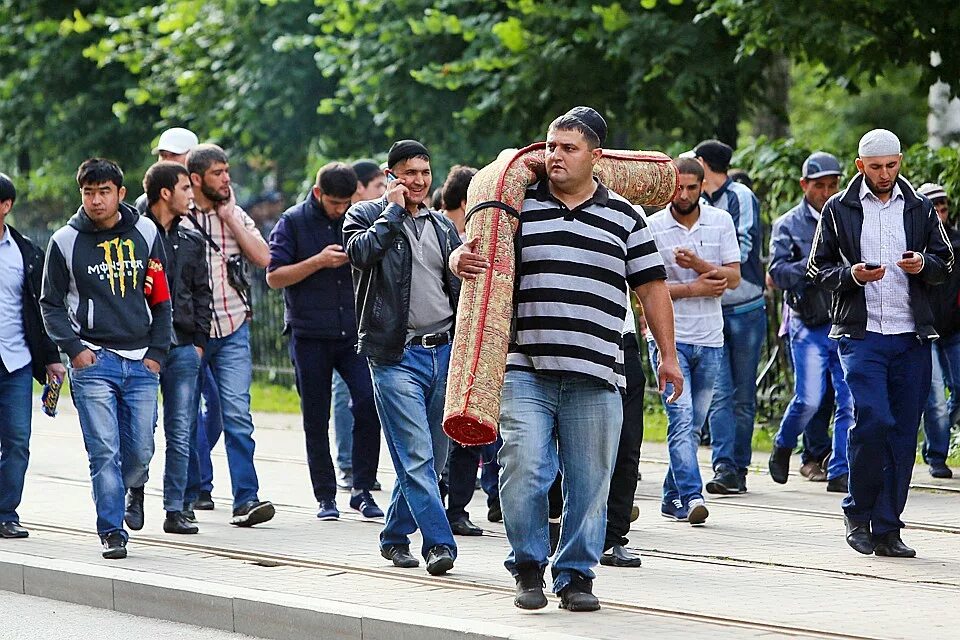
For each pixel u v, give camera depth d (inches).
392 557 891.4
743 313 1189.1
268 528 1051.3
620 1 1911.9
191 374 1040.8
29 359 1029.8
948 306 1266.0
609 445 737.0
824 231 927.7
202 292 1046.4
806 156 1576.0
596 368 723.4
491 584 825.5
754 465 1344.7
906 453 914.7
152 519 1098.7
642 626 716.0
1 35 2849.4
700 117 2063.2
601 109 1999.3
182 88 2492.6
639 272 735.7
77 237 951.6
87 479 1315.2
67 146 2901.1
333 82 2373.3
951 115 2021.4
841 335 917.8
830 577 850.8
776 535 992.9
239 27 2406.5
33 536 1031.6
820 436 1255.5
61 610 864.3
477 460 1019.9
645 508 1116.5
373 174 1195.9
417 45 2103.8
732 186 1197.7
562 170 721.6
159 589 837.8
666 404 1061.8
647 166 782.5
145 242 970.1
